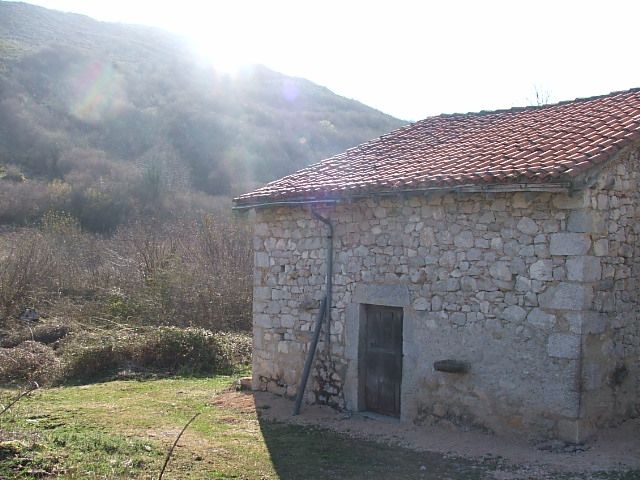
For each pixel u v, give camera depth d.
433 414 8.83
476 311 8.39
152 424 9.34
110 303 18.50
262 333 11.38
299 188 10.16
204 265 20.17
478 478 6.96
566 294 7.61
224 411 10.28
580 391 7.51
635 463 7.08
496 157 8.69
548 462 7.21
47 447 7.37
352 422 9.38
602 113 9.55
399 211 9.27
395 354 9.51
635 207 8.42
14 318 17.30
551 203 7.75
